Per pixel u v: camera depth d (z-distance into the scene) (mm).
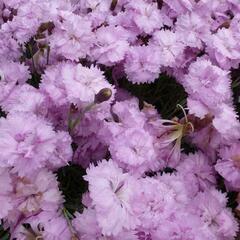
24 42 355
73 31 315
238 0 404
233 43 345
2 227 269
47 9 337
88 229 235
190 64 342
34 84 351
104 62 322
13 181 247
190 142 320
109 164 248
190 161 307
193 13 365
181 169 302
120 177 245
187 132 296
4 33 365
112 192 235
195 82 317
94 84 292
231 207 317
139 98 354
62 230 240
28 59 355
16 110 278
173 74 343
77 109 291
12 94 303
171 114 338
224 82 318
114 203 231
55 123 298
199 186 303
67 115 295
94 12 363
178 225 241
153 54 323
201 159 310
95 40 324
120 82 357
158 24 352
